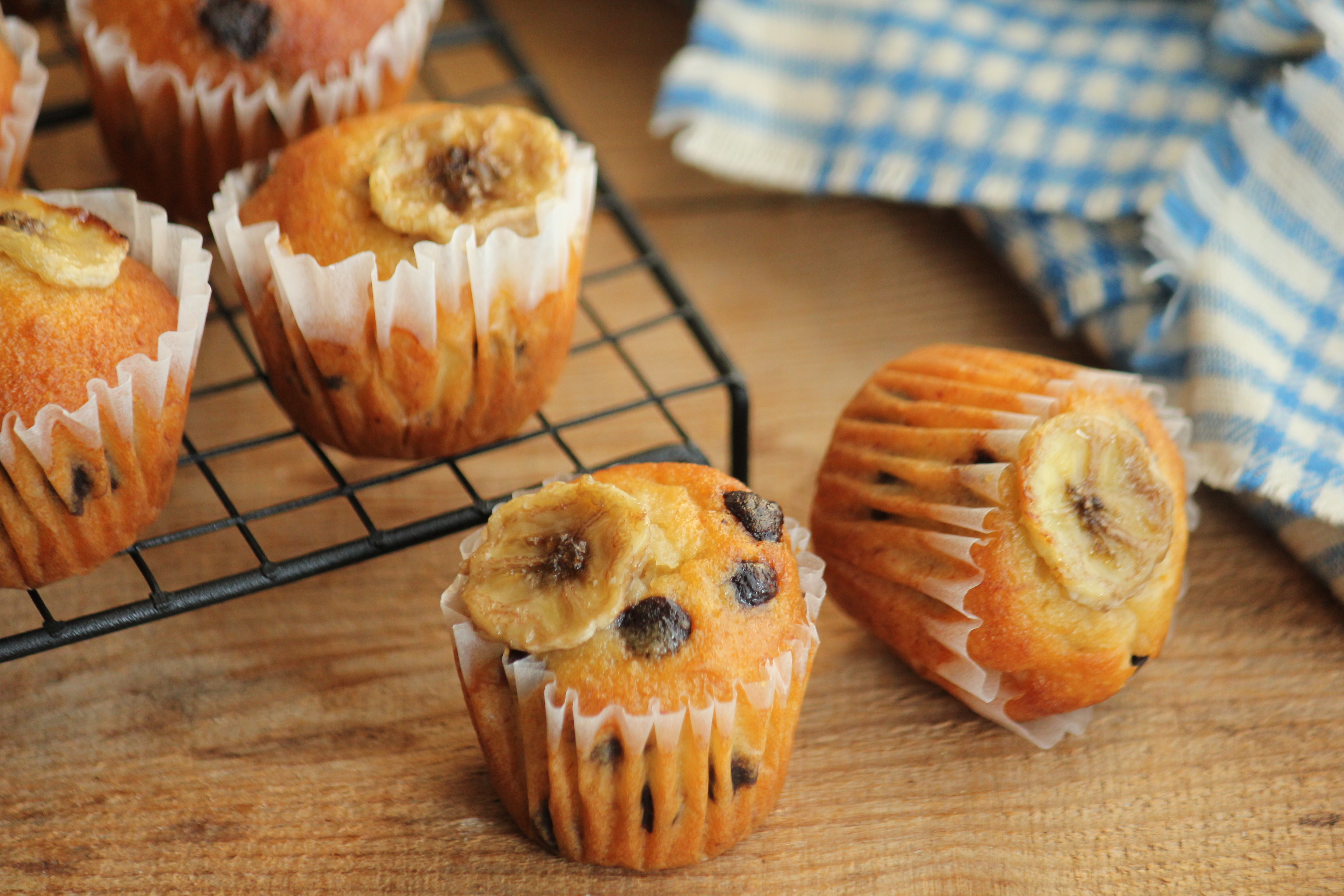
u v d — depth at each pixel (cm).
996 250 48
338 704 38
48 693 38
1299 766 38
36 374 35
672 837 35
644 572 34
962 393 37
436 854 36
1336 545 40
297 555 41
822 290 48
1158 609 36
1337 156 42
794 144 47
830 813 37
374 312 37
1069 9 47
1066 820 37
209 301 39
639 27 56
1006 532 36
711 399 45
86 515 36
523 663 34
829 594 39
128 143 43
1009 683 37
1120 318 45
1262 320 42
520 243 37
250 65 41
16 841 36
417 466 41
